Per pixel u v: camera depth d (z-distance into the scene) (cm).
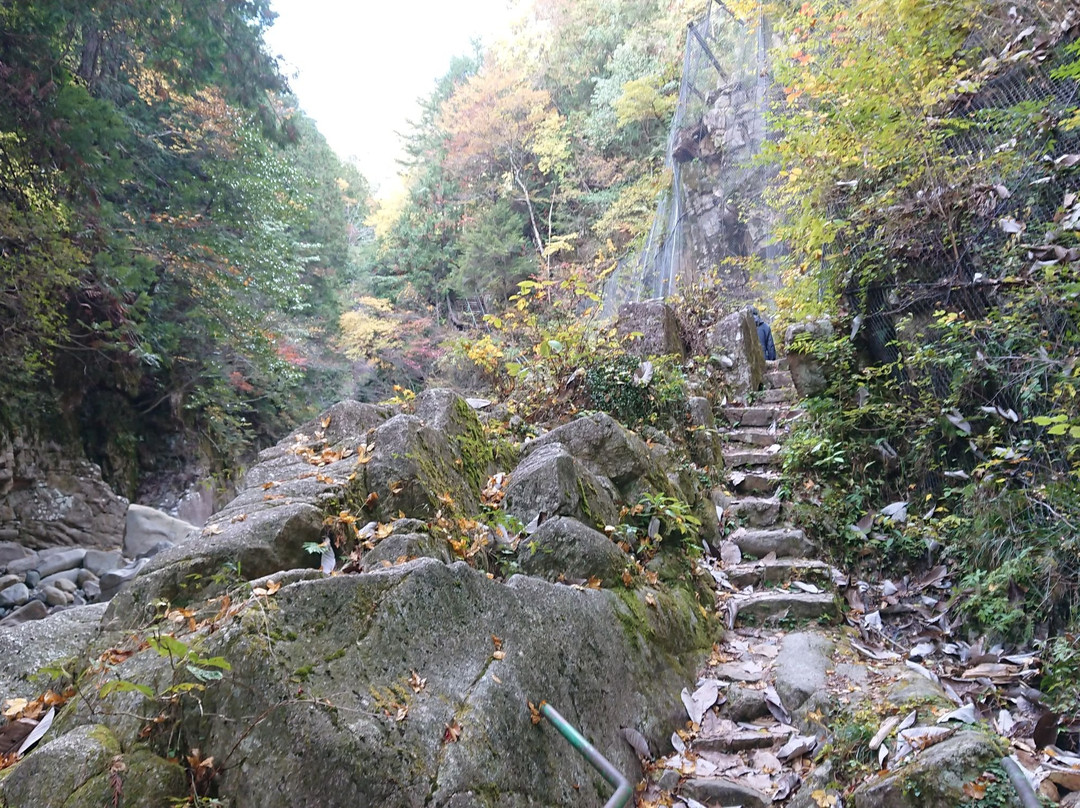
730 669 277
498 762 169
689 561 335
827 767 207
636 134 1805
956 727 194
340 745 151
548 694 199
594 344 521
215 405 1173
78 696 180
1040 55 377
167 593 213
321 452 322
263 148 1137
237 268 1073
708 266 1095
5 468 821
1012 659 281
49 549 833
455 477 310
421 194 2367
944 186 402
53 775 145
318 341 1739
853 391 454
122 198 968
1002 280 341
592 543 272
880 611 347
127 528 881
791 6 672
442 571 201
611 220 1647
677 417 484
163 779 148
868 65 436
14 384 851
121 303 852
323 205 2233
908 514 401
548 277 1430
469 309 2131
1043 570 297
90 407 985
